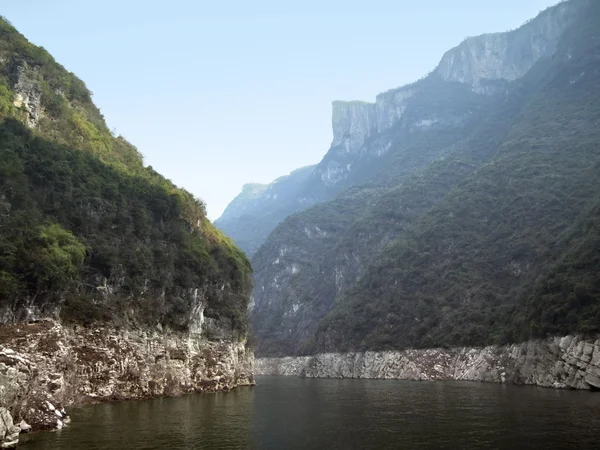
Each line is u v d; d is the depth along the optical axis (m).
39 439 30.98
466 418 43.59
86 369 52.03
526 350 89.44
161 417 42.72
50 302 47.00
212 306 78.69
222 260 83.31
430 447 31.12
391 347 138.25
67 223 55.31
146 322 61.31
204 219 87.44
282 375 178.75
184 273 70.31
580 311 79.12
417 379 118.19
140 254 62.50
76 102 79.50
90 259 55.84
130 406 50.31
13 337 41.28
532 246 125.31
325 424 41.00
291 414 47.72
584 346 73.50
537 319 87.56
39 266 45.41
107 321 55.38
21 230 46.72
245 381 92.38
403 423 41.41
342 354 154.12
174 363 65.75
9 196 50.38
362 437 34.81
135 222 65.81
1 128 56.12
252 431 37.12
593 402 53.03
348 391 80.94
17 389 28.83
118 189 65.75
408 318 141.88
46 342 43.34
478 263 137.12
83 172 61.59
